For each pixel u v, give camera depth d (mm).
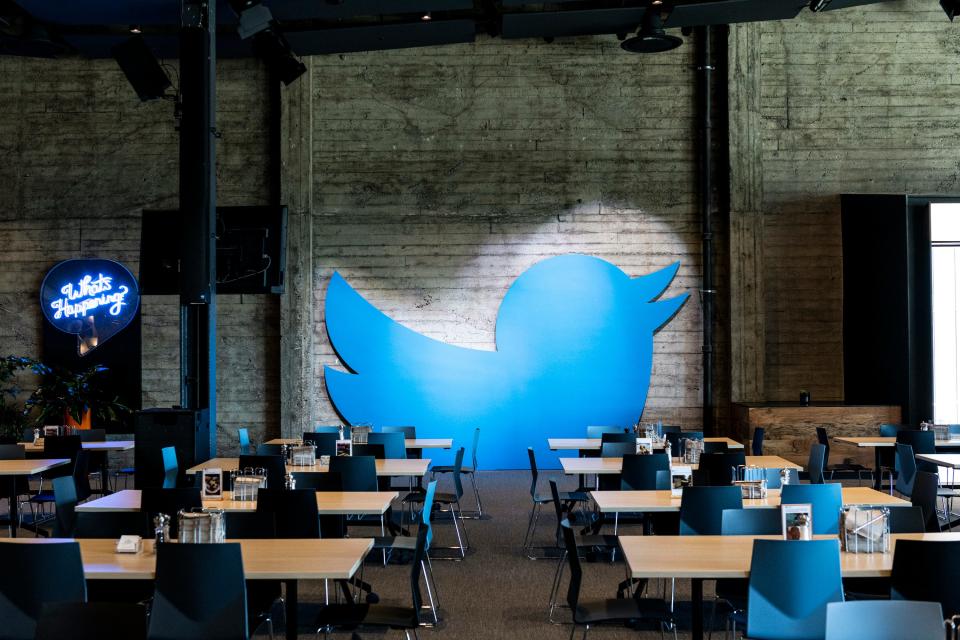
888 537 4582
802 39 13391
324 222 13422
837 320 13203
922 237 12984
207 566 4008
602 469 7664
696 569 4105
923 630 3098
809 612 4047
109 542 4816
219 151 13453
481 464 13250
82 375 12867
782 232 13289
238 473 6309
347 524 7609
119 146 13438
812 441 12133
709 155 13281
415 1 10672
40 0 10547
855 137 13359
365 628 5988
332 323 13281
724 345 13359
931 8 13414
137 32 12281
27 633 4035
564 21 12039
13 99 13516
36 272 13453
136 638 3201
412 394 13273
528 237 13414
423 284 13383
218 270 11047
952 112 13375
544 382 13289
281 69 12359
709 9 11484
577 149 13445
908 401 12062
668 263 13406
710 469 7535
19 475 8438
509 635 5832
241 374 13367
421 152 13445
